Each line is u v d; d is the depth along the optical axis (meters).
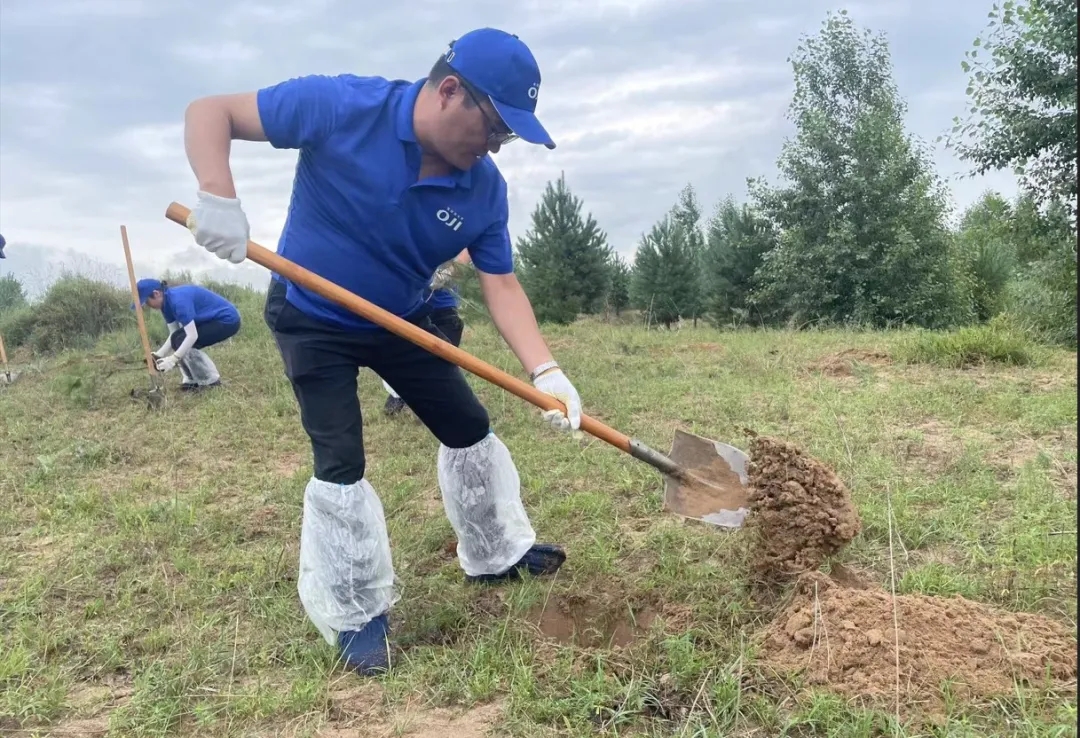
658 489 4.30
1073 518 3.42
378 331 2.87
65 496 4.69
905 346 8.15
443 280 5.20
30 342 12.95
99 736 2.42
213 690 2.60
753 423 5.55
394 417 6.55
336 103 2.55
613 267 20.64
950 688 2.20
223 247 2.48
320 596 2.76
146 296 7.86
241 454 5.77
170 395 8.05
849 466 4.33
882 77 18.27
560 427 2.94
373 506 2.84
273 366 9.38
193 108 2.52
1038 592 2.79
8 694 2.60
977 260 18.75
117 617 3.20
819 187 18.02
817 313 17.48
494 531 3.29
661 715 2.30
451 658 2.68
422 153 2.60
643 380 7.45
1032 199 11.57
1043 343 9.81
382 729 2.35
